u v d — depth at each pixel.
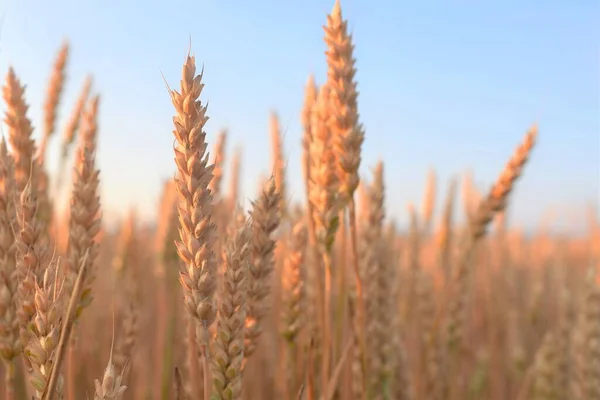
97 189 0.30
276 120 0.47
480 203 0.47
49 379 0.25
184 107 0.26
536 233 1.09
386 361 0.45
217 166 0.42
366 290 0.42
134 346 0.38
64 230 0.44
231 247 0.28
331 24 0.34
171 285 0.52
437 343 0.56
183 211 0.26
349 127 0.34
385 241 0.46
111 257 0.75
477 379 0.69
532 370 0.62
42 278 0.27
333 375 0.35
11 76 0.32
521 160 0.45
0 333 0.28
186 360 0.39
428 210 0.78
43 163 0.39
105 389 0.24
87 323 0.51
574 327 0.63
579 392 0.56
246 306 0.30
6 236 0.28
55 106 0.46
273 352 0.58
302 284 0.37
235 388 0.28
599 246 0.89
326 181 0.34
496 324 0.75
